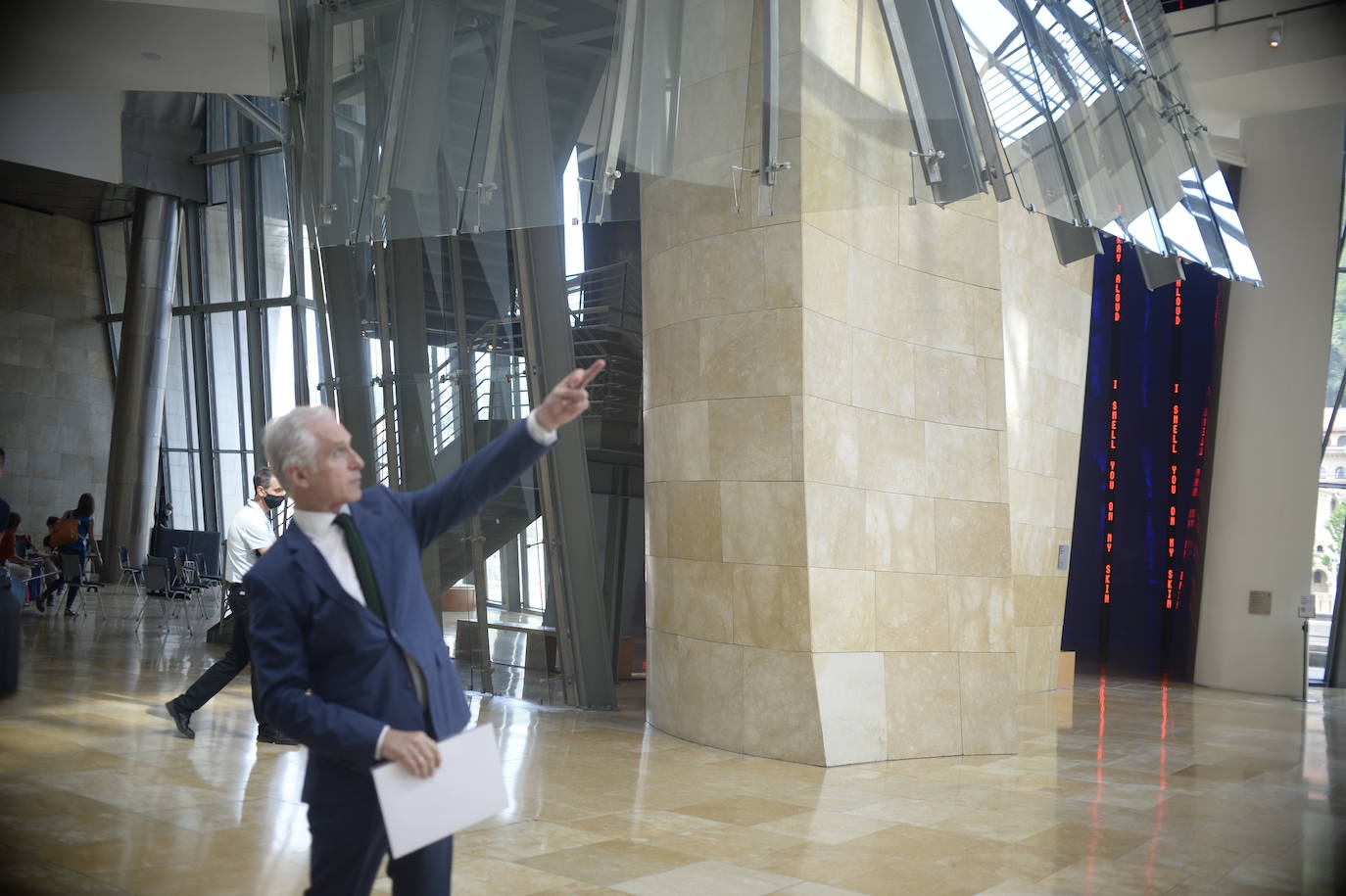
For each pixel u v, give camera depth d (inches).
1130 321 695.1
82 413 1095.6
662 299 320.5
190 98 905.5
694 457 305.3
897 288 305.0
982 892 169.3
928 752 294.5
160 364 952.3
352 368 374.9
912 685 294.0
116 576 929.5
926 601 299.9
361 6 223.3
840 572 283.4
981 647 307.3
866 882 172.9
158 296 946.1
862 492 290.4
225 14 452.8
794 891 166.9
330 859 95.3
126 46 477.1
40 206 1050.1
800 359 279.1
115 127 753.0
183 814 200.4
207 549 824.9
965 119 229.5
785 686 278.8
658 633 323.0
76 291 1093.1
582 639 368.8
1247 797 259.1
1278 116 561.9
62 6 443.5
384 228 217.0
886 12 225.9
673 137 200.4
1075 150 261.9
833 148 211.9
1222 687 559.5
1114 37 312.5
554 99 201.3
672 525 314.5
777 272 284.8
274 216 890.1
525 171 202.8
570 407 100.9
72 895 151.8
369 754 90.1
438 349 372.5
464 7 208.4
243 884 159.5
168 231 948.0
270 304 885.8
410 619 98.4
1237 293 578.9
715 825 207.6
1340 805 253.0
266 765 244.5
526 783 240.4
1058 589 498.9
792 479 279.6
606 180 196.1
